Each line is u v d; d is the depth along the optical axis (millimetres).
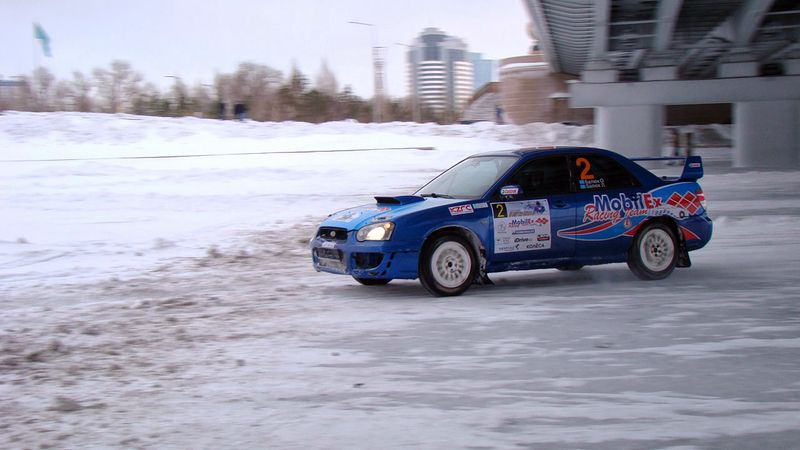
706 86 34188
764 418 4031
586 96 34938
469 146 40250
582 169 8148
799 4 28531
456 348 5578
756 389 4516
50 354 5559
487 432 3883
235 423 4062
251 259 10430
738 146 34906
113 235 12852
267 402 4410
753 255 9930
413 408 4277
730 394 4434
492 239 7633
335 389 4648
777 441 3715
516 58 58938
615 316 6535
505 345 5641
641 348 5484
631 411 4168
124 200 18469
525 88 58156
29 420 4160
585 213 7980
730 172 28969
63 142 36750
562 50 39969
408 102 97562
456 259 7590
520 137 46844
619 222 8125
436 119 98250
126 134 39031
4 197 19016
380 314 6816
